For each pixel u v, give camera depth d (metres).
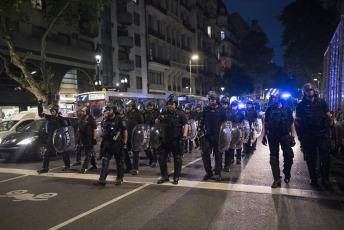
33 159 10.93
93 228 4.12
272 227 3.99
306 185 5.96
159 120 6.64
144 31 40.31
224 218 4.33
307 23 40.69
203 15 60.72
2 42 20.44
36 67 23.70
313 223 4.08
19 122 13.05
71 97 27.27
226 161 7.57
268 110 6.12
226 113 7.18
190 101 32.44
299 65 43.59
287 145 5.96
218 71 72.69
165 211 4.68
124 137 6.51
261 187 5.86
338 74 12.07
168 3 47.56
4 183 7.07
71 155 11.74
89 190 6.09
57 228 4.16
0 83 21.28
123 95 21.36
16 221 4.49
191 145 11.41
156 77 43.66
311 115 5.86
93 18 19.88
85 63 28.52
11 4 15.10
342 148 9.80
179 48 51.19
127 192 5.82
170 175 7.33
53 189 6.29
